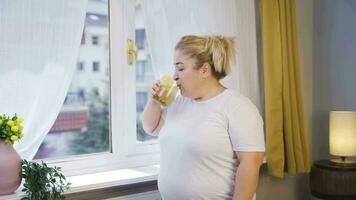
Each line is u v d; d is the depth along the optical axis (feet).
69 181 6.70
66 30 6.44
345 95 10.28
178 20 7.72
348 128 9.12
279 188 10.02
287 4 8.90
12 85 6.01
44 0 6.21
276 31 8.68
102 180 6.80
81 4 6.57
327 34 10.56
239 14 8.51
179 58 5.48
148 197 7.29
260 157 5.32
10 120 5.49
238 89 8.36
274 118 8.73
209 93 5.54
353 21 10.06
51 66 6.34
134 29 7.78
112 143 7.64
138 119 8.02
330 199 9.17
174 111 5.72
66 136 7.09
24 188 5.68
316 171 9.40
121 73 7.61
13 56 5.99
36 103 6.24
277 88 8.70
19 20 6.01
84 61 7.22
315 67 10.74
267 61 8.75
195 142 5.28
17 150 6.11
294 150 8.98
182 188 5.43
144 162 8.04
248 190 5.19
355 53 10.06
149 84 8.09
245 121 5.26
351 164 9.30
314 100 10.78
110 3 7.45
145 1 7.40
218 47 5.41
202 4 7.89
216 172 5.38
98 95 7.45
